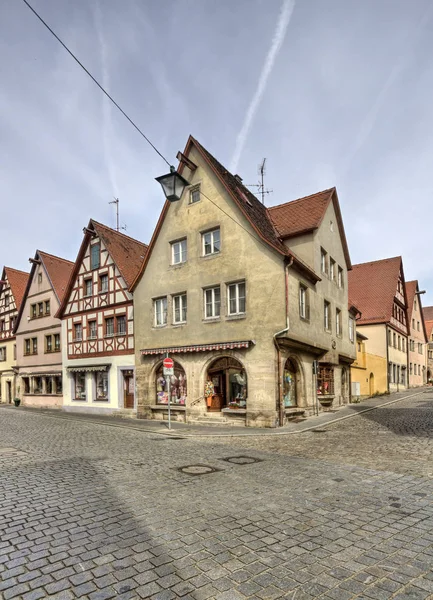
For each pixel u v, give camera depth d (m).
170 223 19.88
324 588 3.72
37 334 29.66
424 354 51.53
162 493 6.57
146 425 17.08
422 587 3.73
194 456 9.80
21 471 8.26
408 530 5.01
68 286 25.97
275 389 15.64
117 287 22.84
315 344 18.66
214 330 17.58
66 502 6.17
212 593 3.64
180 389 18.92
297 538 4.78
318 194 20.81
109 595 3.62
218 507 5.87
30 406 29.67
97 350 23.55
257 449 10.84
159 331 19.77
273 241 17.14
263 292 16.41
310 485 7.00
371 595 3.60
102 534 4.93
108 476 7.74
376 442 11.28
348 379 25.22
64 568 4.11
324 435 13.16
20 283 34.94
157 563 4.19
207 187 18.61
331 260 22.42
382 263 39.25
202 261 18.39
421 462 8.67
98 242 24.36
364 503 6.02
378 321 34.56
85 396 24.33
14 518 5.52
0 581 3.88
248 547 4.54
